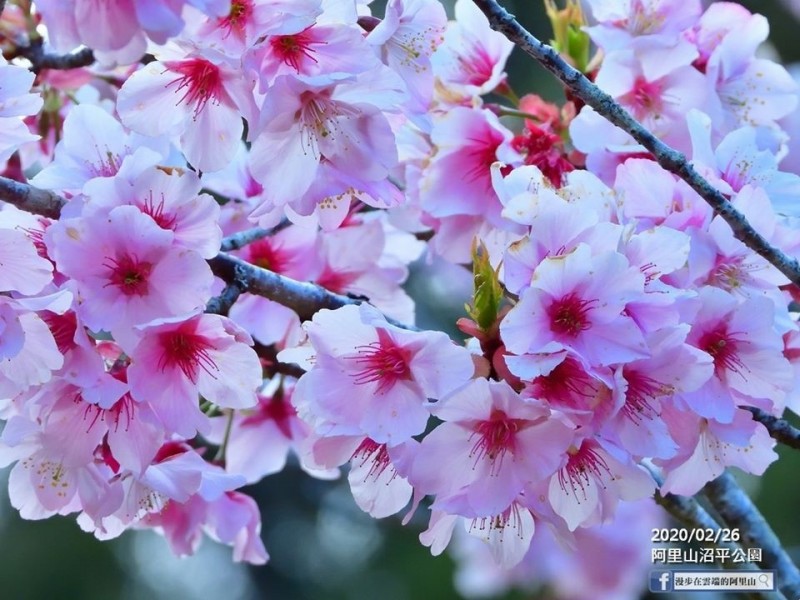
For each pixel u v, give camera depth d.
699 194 0.61
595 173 0.65
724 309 0.60
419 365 0.58
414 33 0.62
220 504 0.67
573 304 0.58
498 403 0.58
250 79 0.58
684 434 0.60
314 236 0.67
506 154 0.66
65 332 0.59
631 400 0.58
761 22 0.68
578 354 0.57
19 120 0.61
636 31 0.68
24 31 0.68
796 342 0.63
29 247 0.59
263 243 0.68
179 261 0.59
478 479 0.58
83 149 0.62
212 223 0.60
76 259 0.59
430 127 0.63
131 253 0.59
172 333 0.59
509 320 0.58
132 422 0.60
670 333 0.58
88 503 0.61
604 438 0.58
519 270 0.59
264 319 0.67
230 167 0.68
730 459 0.63
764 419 0.62
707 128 0.63
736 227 0.60
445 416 0.58
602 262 0.58
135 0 0.55
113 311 0.59
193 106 0.60
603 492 0.59
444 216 0.66
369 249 0.68
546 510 0.58
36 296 0.59
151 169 0.60
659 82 0.67
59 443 0.60
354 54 0.59
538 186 0.61
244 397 0.60
